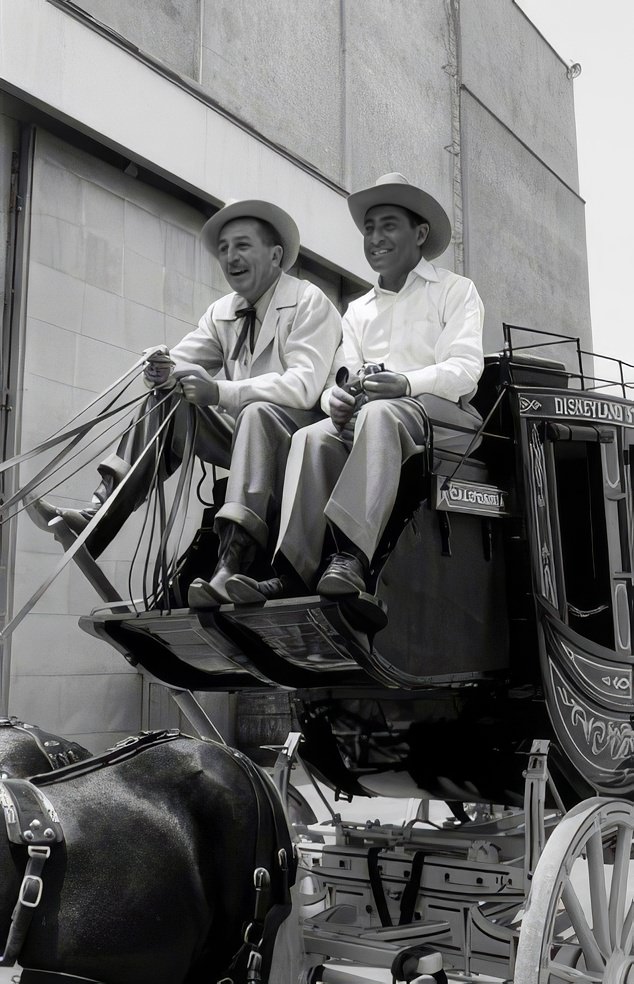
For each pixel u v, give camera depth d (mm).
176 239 7918
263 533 3100
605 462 3693
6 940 1899
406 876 3443
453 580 3225
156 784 2266
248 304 3848
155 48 7883
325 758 3707
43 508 3414
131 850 2111
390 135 10508
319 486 3064
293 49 9305
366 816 6195
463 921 3229
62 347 6883
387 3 10641
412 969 2854
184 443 3562
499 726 3465
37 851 1933
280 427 3244
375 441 2922
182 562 3555
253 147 8453
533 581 3326
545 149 13555
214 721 7789
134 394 7273
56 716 6590
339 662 3197
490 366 3781
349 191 9773
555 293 13367
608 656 3545
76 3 7184
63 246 6973
